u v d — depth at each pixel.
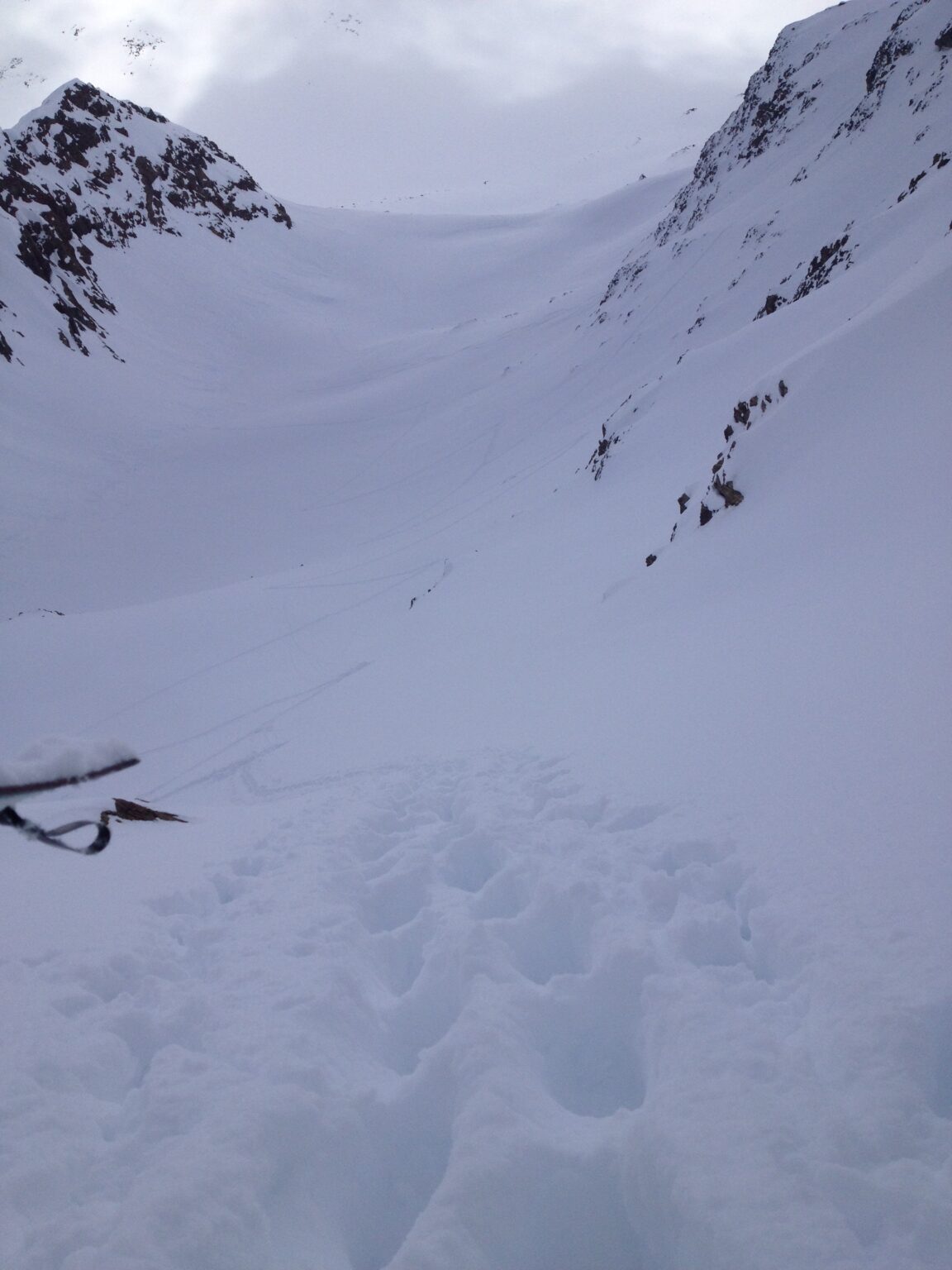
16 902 6.09
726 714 7.97
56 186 139.75
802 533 13.98
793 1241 2.57
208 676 36.22
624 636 15.61
